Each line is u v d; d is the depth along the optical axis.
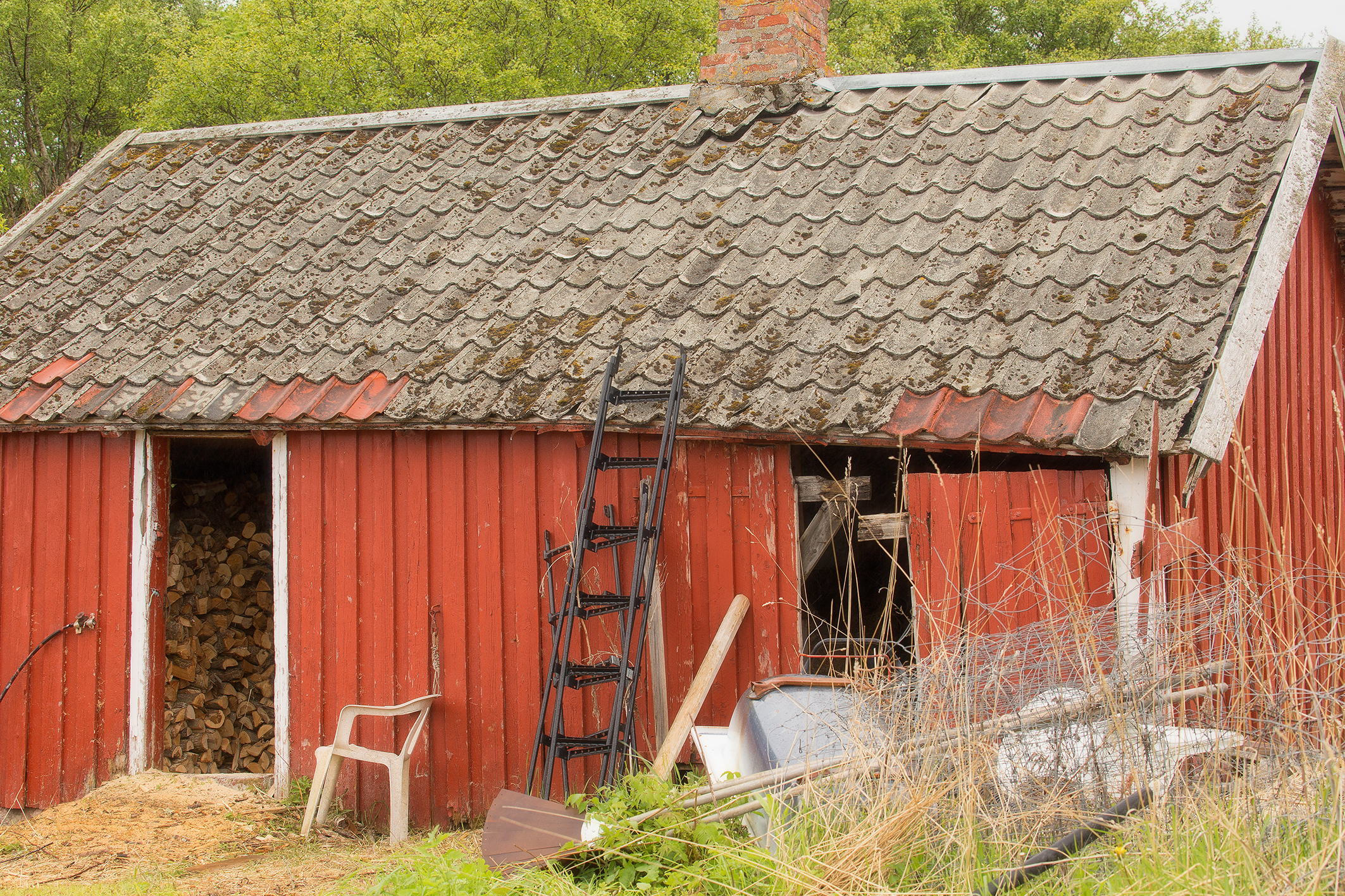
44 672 7.68
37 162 29.34
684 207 7.62
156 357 7.52
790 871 3.81
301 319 7.56
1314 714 3.93
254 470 10.44
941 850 3.92
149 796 7.11
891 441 5.51
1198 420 4.91
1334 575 5.54
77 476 7.67
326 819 6.77
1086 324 5.62
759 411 5.81
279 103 23.36
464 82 22.72
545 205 8.10
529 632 6.66
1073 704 4.18
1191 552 5.17
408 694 6.89
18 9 28.53
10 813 7.70
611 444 6.55
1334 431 8.04
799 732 4.76
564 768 6.02
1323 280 8.02
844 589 7.94
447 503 6.87
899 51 28.91
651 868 4.19
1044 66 7.86
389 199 8.66
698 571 6.34
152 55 28.50
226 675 8.78
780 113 8.34
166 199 9.39
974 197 6.82
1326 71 6.71
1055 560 5.20
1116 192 6.46
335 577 7.10
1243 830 3.56
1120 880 3.51
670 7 24.41
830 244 6.83
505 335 6.94
